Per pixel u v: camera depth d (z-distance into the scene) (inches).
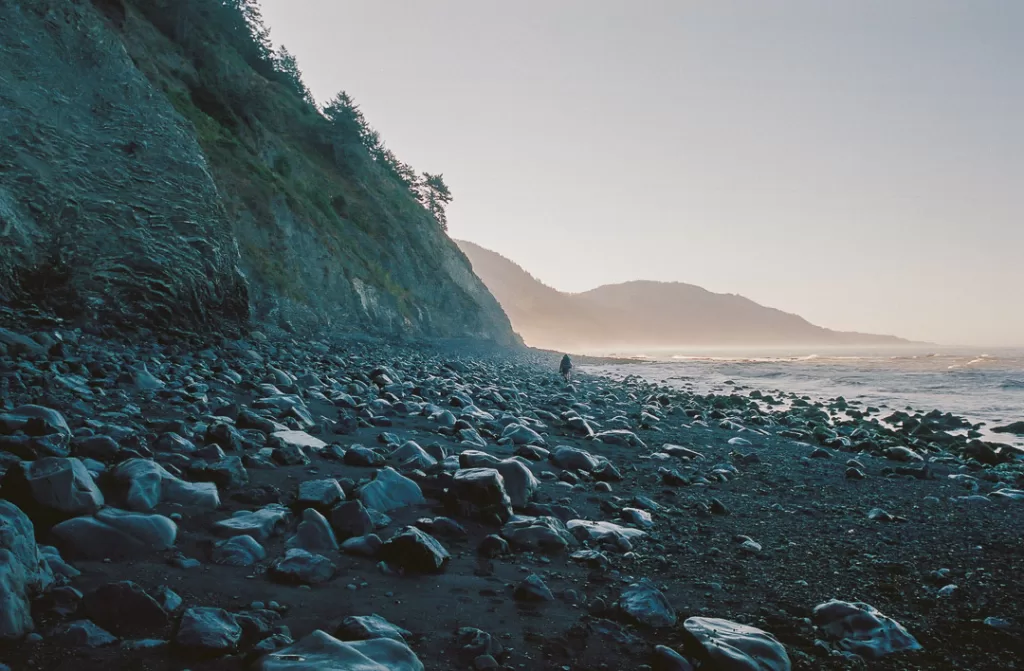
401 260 2033.7
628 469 303.0
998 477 365.7
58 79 656.4
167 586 119.4
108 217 596.1
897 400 1004.6
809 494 281.0
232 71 1632.6
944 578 172.4
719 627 124.3
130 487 155.9
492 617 126.6
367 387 469.4
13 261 503.8
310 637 97.7
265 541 148.7
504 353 2069.4
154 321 570.3
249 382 377.1
